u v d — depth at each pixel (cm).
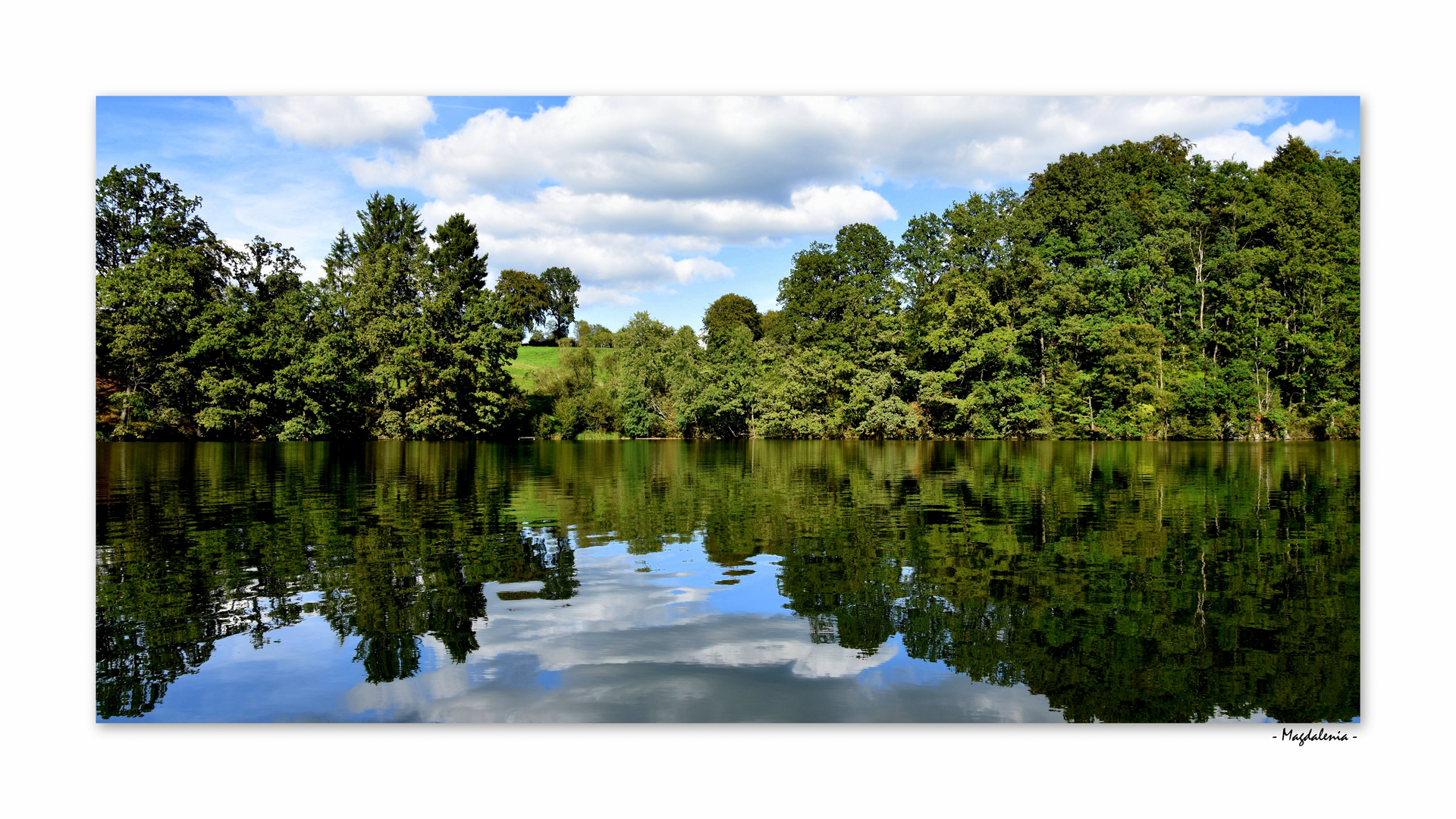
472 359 5191
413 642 693
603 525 1284
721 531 1225
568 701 577
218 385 4159
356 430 5125
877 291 5984
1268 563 961
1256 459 2797
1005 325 5303
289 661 646
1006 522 1298
